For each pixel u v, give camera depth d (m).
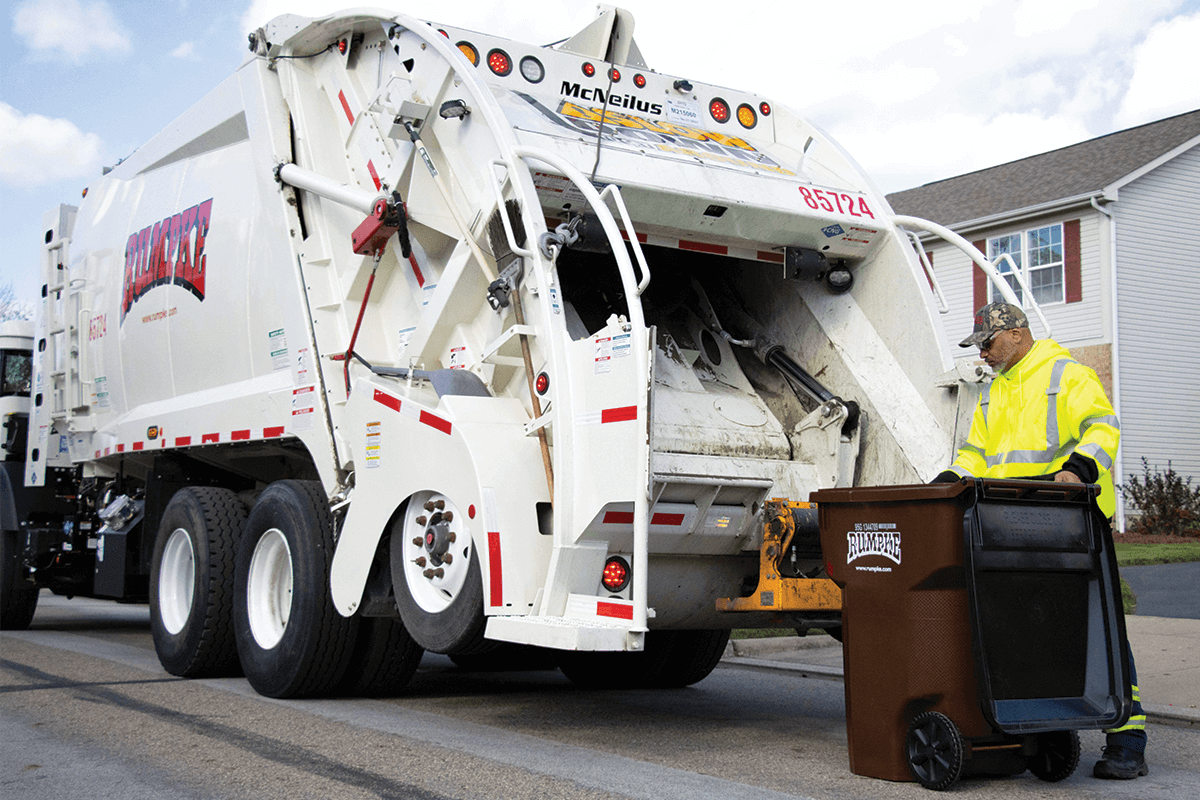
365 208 5.29
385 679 5.47
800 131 5.95
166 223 7.23
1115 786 3.73
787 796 3.43
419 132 5.23
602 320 5.05
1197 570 12.42
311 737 4.36
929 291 5.18
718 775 3.76
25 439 9.48
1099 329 17.89
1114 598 3.80
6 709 4.96
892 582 3.67
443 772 3.73
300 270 5.87
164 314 7.14
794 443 5.37
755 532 4.83
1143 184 18.33
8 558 8.95
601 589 4.21
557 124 5.02
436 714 5.06
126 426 7.58
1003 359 4.18
